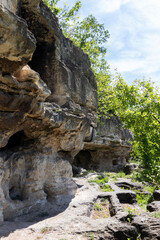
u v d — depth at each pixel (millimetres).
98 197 9398
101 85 20266
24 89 5234
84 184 11414
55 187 8086
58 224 5613
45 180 7934
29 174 7102
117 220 5949
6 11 3330
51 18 8094
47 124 7086
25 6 7105
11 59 4094
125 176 17484
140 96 9891
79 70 10461
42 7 7602
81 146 10062
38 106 5984
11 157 6805
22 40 3803
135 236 5180
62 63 9016
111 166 21938
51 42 8688
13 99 5102
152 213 6605
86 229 5270
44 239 4734
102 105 19516
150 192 11953
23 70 5039
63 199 8164
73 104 9344
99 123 18203
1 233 4992
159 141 9633
